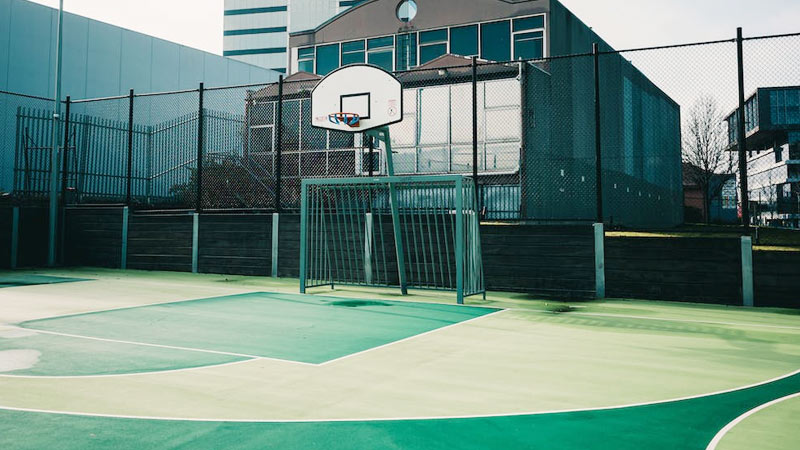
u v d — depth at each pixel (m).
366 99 9.58
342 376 4.44
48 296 9.16
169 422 3.33
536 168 13.54
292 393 3.97
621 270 9.38
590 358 5.17
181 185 14.32
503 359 5.10
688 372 4.69
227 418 3.42
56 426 3.24
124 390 3.99
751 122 47.62
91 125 14.91
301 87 14.57
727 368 4.84
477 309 8.23
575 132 17.67
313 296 9.58
